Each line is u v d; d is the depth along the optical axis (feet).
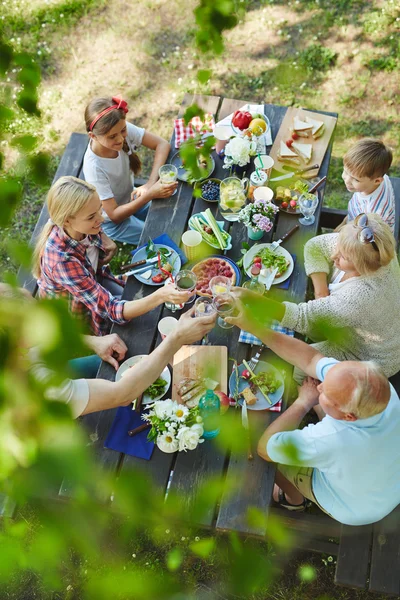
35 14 17.57
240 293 7.97
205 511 2.31
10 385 1.92
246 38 16.67
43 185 2.40
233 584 1.94
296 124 10.89
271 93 15.79
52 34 17.31
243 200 9.67
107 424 7.96
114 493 2.02
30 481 1.83
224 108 11.39
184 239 9.41
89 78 16.60
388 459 7.00
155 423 7.50
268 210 9.46
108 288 10.71
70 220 8.57
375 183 9.75
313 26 16.67
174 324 8.69
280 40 16.56
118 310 8.75
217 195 10.16
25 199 14.34
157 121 15.80
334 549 9.07
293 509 9.43
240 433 2.55
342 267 8.23
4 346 1.87
